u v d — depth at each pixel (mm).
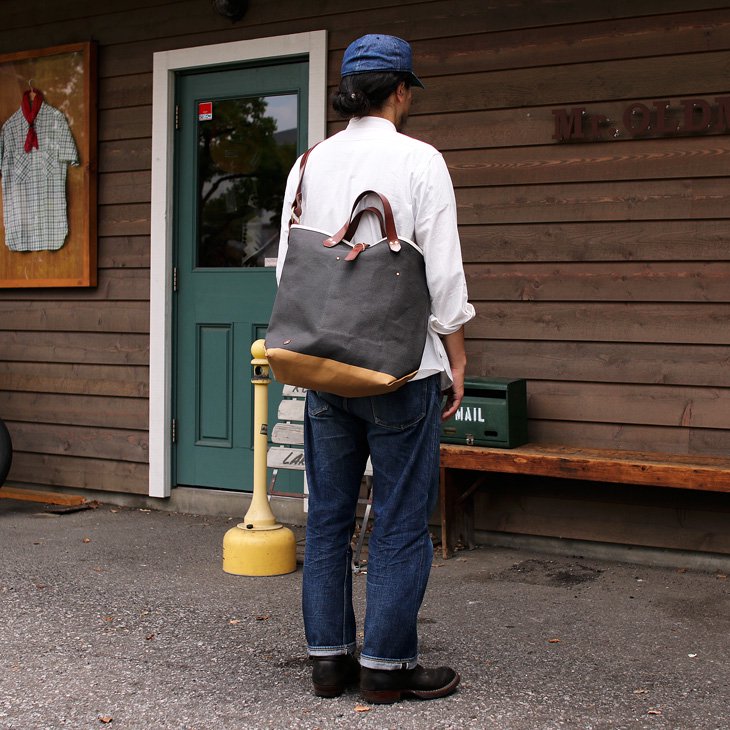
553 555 4613
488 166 4727
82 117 5793
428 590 3992
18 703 2799
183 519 5402
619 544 4504
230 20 5363
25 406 6156
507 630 3463
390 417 2654
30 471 6156
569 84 4547
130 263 5715
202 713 2721
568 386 4586
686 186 4332
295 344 2529
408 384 2656
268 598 3865
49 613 3646
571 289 4566
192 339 5578
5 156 6074
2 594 3895
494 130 4711
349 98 2668
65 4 5898
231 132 5465
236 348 5449
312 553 2822
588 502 4551
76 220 5848
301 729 2611
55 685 2936
